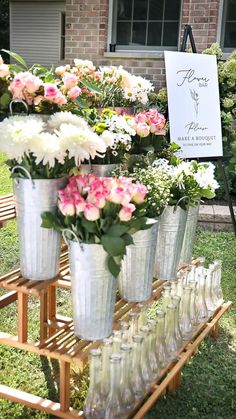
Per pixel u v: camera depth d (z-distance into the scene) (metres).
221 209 4.01
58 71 2.33
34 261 1.62
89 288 1.54
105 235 1.45
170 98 3.08
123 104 2.48
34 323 2.45
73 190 1.49
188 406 1.91
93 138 1.49
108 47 5.10
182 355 2.01
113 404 1.62
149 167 1.87
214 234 3.82
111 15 5.04
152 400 1.75
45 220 1.52
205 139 3.28
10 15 8.28
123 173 1.80
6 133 1.44
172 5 4.96
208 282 2.34
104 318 1.60
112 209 1.48
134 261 1.72
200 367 2.16
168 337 1.97
